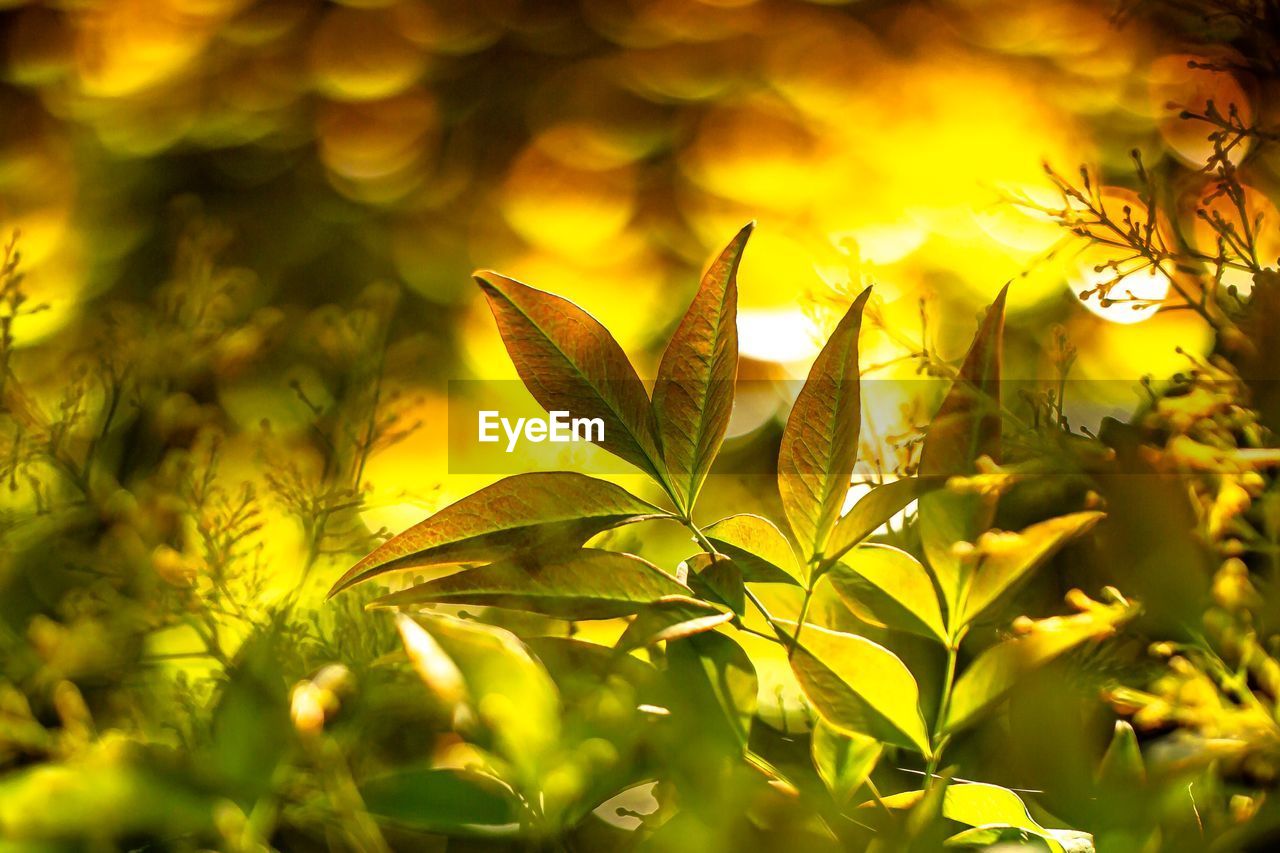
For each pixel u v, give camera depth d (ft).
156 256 6.11
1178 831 1.61
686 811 1.59
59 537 1.82
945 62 7.14
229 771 1.63
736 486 2.09
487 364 6.47
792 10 8.02
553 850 1.60
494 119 8.25
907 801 1.62
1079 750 1.63
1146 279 1.82
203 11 8.30
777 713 1.74
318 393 1.88
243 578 1.73
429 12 8.50
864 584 1.64
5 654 1.75
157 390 1.92
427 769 1.62
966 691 1.61
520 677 1.60
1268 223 1.85
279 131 7.95
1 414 1.84
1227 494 1.70
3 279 1.87
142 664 1.74
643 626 1.58
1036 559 1.62
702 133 7.74
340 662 1.68
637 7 8.38
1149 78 5.12
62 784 1.62
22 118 7.45
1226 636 1.68
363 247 7.56
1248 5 1.86
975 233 5.35
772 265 6.18
